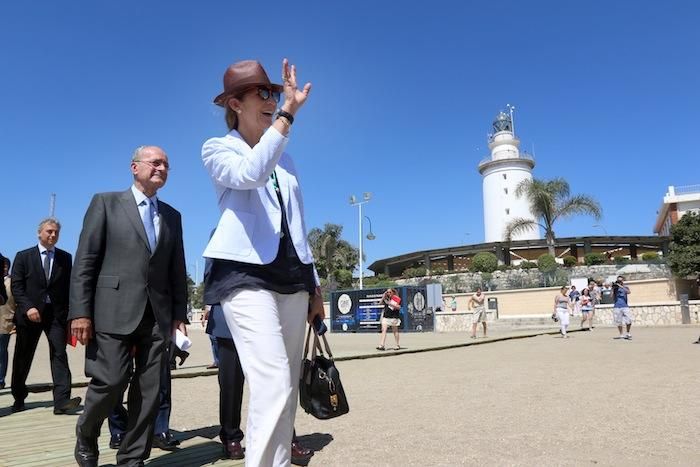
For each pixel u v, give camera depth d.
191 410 6.56
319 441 4.81
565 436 4.79
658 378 8.21
